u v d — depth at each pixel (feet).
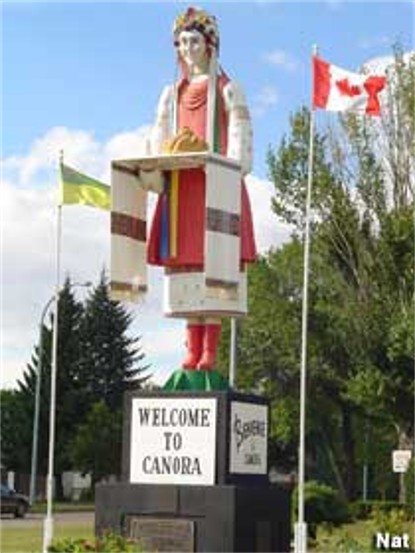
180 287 70.18
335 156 153.38
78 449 226.99
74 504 219.00
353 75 88.02
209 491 65.98
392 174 151.74
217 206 67.92
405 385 145.79
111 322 245.04
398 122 150.71
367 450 229.66
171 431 68.08
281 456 246.27
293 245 178.60
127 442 69.31
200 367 70.08
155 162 69.10
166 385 69.87
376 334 150.00
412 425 148.36
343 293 154.71
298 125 156.35
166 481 67.82
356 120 151.12
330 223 153.48
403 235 147.84
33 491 190.08
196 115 71.05
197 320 70.38
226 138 71.05
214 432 66.95
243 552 65.72
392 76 150.92
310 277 158.20
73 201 102.17
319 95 88.33
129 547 63.93
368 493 256.32
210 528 65.72
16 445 240.32
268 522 67.72
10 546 96.22
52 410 101.35
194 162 68.54
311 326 174.91
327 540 95.20
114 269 69.92
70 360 239.91
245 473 68.08
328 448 209.97
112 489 68.49
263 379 195.11
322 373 183.32
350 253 153.17
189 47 70.90
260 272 184.14
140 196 71.31
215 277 67.67
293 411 198.49
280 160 157.07
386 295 150.82
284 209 157.89
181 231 70.03
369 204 152.35
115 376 243.81
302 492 84.89
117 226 69.97
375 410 153.48
